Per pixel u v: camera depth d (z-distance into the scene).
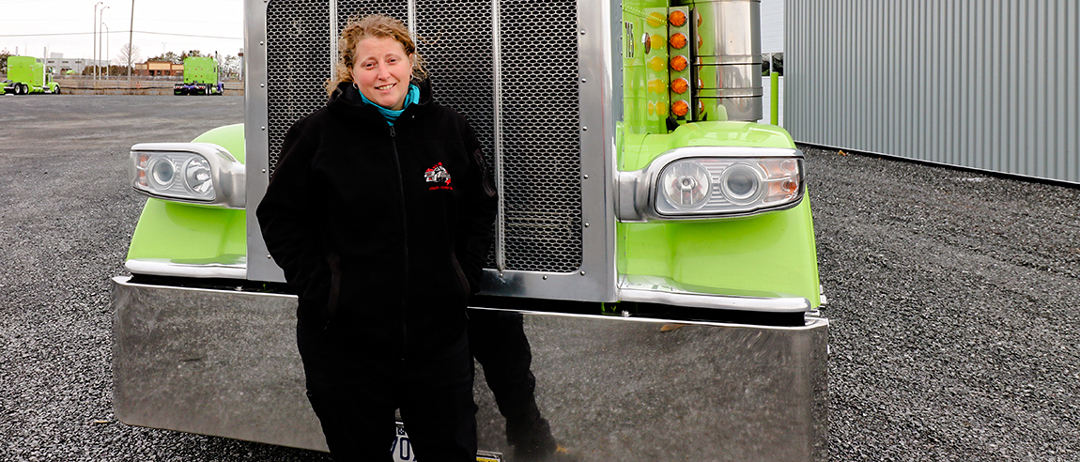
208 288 2.24
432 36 2.04
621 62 2.09
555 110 1.99
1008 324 4.00
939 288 4.69
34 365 3.49
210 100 39.69
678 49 3.33
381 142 1.75
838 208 7.54
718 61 3.34
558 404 2.03
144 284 2.28
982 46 9.88
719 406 1.94
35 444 2.73
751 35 3.34
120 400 2.35
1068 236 6.08
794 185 2.03
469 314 2.05
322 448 2.17
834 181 9.49
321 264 1.81
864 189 8.77
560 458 2.05
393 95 1.73
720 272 2.04
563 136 1.99
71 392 3.19
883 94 12.27
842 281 4.88
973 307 4.30
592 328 1.98
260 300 2.16
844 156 12.72
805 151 13.77
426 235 1.77
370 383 1.86
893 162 11.60
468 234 1.88
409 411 1.93
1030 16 9.05
